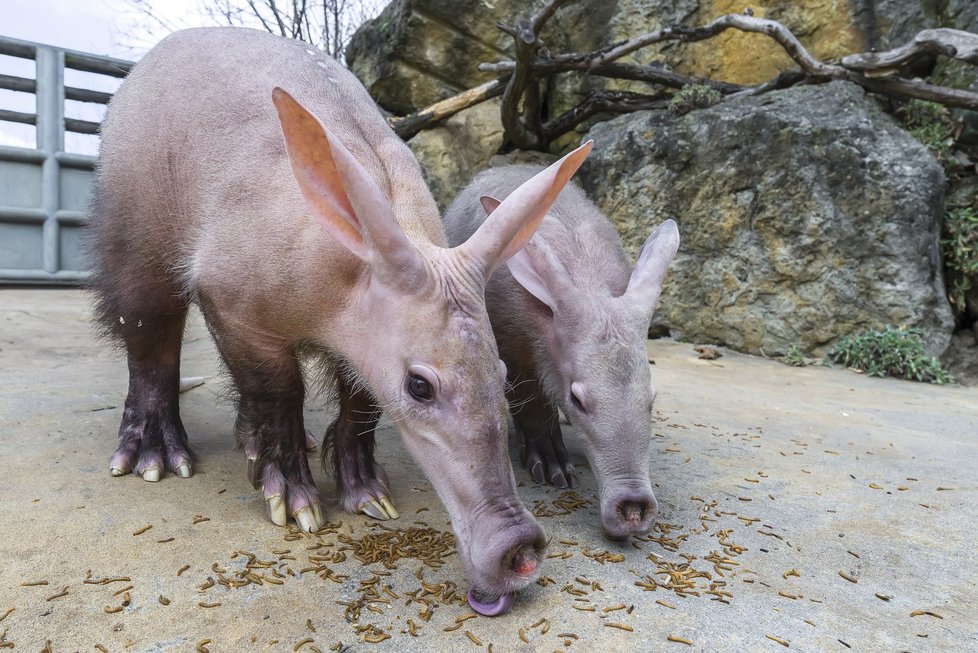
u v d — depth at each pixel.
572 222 1.05
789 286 2.21
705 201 2.30
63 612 0.58
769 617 0.64
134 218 0.86
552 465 1.01
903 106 2.39
